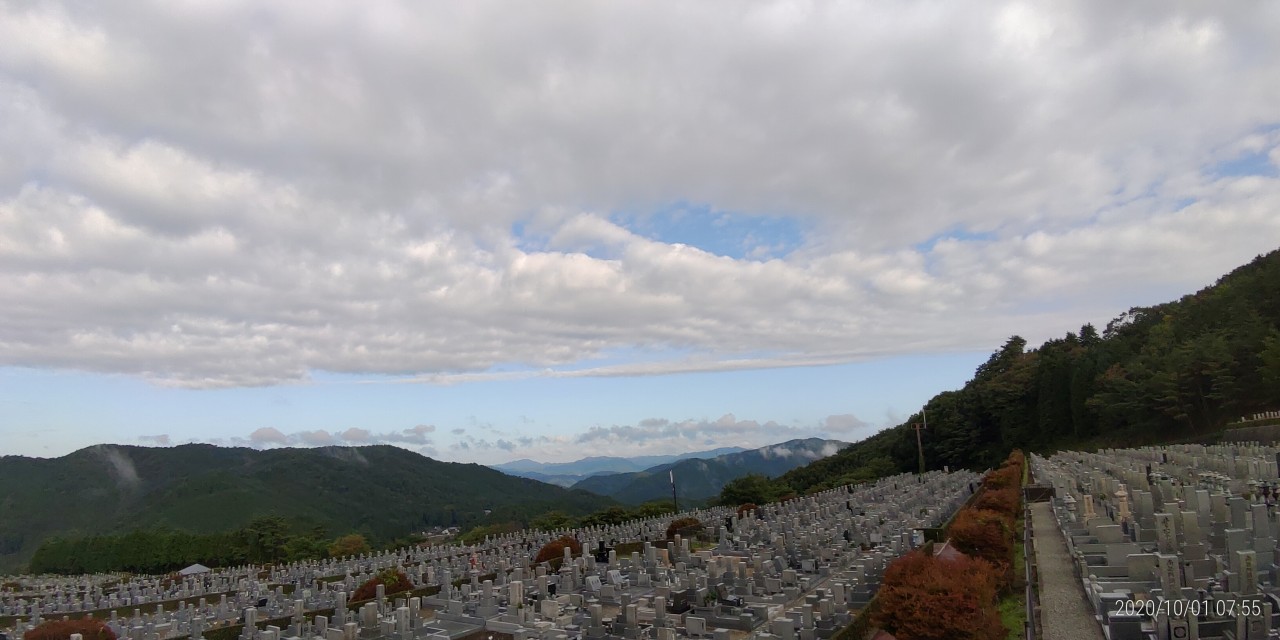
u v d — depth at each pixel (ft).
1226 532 60.54
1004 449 306.96
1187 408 218.59
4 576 241.96
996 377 339.36
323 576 151.53
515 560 142.92
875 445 366.02
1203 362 211.82
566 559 124.16
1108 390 253.24
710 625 79.71
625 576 107.24
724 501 231.91
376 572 135.33
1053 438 289.12
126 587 155.63
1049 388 290.76
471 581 116.57
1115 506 91.40
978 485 189.78
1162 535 67.10
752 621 78.64
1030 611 62.39
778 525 143.74
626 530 183.21
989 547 82.89
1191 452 154.92
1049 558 90.58
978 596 60.34
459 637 80.43
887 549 108.99
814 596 84.17
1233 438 187.32
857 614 74.02
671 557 125.08
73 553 254.47
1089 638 59.21
